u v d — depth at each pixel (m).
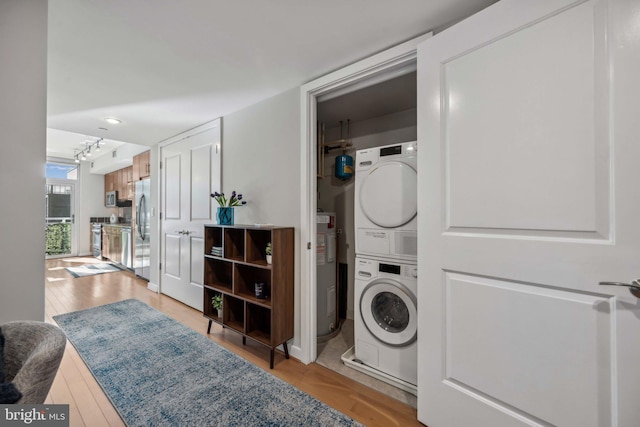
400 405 1.56
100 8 1.26
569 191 0.97
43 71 1.13
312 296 2.02
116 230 5.37
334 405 1.55
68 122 2.88
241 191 2.52
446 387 1.30
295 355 2.07
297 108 2.07
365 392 1.68
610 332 0.90
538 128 1.03
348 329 2.63
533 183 1.05
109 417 1.43
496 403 1.15
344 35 1.49
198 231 3.02
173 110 2.54
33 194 1.10
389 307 1.93
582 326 0.96
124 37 1.49
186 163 3.19
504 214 1.12
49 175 6.09
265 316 2.24
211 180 2.84
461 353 1.25
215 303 2.44
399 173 1.79
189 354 2.07
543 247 1.03
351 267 2.89
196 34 1.47
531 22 1.04
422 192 1.38
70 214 6.36
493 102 1.14
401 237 1.78
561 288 1.00
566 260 0.98
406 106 2.48
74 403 1.53
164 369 1.86
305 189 2.01
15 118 1.06
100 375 1.77
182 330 2.51
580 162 0.95
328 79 1.87
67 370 1.84
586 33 0.93
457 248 1.25
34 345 0.87
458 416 1.26
